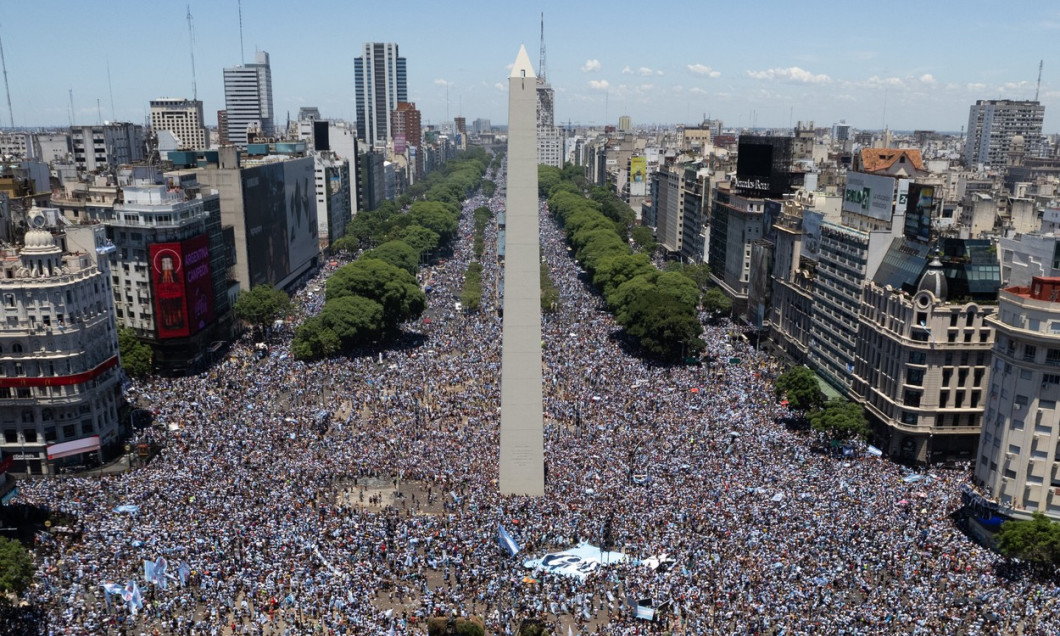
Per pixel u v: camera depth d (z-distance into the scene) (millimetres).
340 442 160125
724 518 122625
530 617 98438
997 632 94688
